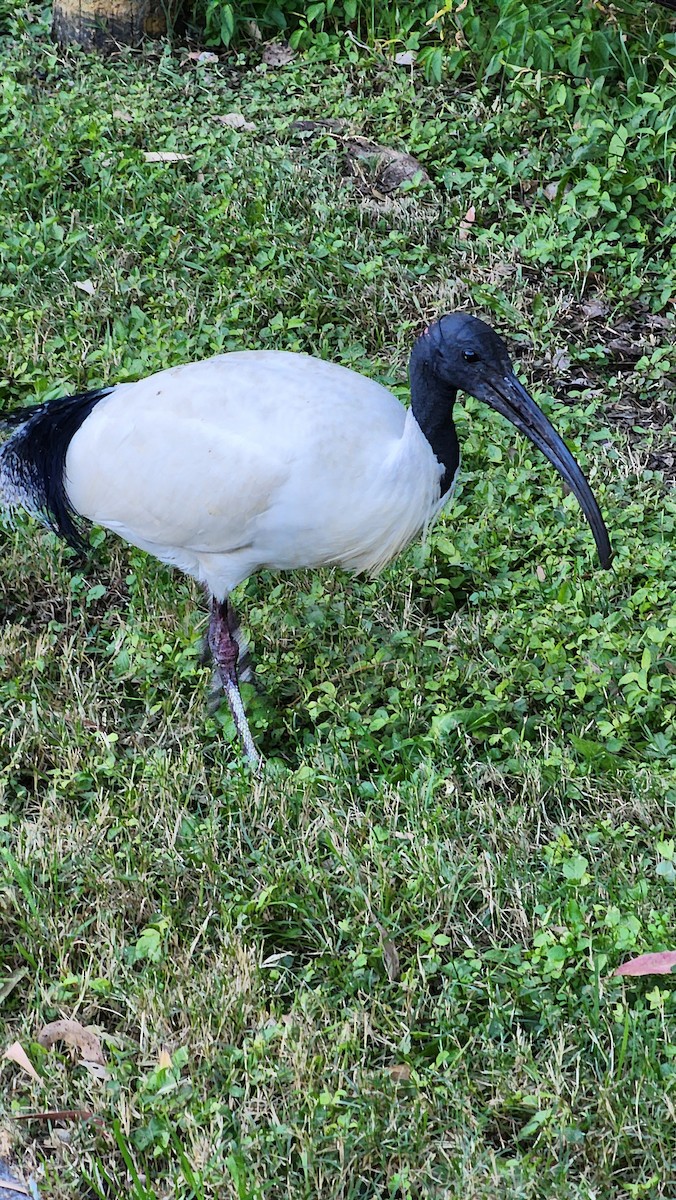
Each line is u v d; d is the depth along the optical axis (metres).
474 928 5.12
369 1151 4.34
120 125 9.39
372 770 5.86
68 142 9.18
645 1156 4.34
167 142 9.30
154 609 6.51
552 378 7.89
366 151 9.42
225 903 5.16
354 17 10.38
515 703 5.91
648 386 7.78
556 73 9.66
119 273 8.25
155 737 5.95
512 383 5.45
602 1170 4.29
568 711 6.01
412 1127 4.38
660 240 8.67
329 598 6.51
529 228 8.70
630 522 6.80
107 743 5.81
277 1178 4.32
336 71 10.16
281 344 7.83
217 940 5.12
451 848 5.32
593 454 7.23
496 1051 4.61
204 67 10.22
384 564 5.91
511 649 6.21
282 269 8.30
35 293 8.21
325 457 5.43
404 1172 4.28
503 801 5.61
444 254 8.71
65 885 5.30
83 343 7.80
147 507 5.74
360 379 5.74
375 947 4.97
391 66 10.09
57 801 5.60
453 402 5.59
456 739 5.84
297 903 5.14
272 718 6.07
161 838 5.46
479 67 9.97
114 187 8.84
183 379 5.72
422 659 6.20
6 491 6.26
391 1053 4.71
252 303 8.00
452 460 5.66
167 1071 4.54
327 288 8.27
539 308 8.19
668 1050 4.56
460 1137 4.38
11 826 5.53
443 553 6.68
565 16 9.74
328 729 5.95
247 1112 4.47
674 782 5.53
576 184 8.98
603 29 9.62
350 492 5.48
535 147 9.37
